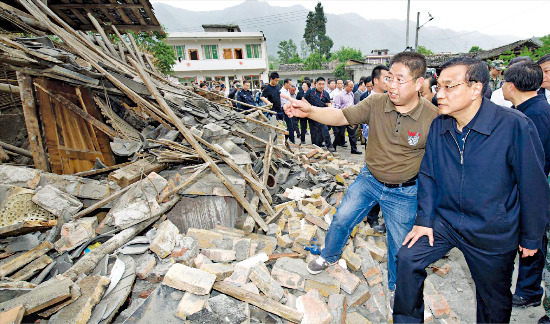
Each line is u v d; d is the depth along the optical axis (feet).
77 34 14.65
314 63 200.95
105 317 5.90
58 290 5.74
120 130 11.91
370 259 8.58
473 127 4.60
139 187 8.94
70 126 11.06
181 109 13.19
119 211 8.13
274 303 6.43
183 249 7.84
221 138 11.55
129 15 21.34
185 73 100.48
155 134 12.84
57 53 10.71
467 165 4.76
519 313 7.21
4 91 13.66
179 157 10.46
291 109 7.23
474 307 7.46
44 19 13.23
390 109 6.07
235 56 101.04
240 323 5.89
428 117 5.78
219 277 6.98
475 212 4.79
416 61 5.28
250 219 9.70
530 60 8.82
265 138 16.62
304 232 9.02
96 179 10.48
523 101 7.71
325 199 12.63
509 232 4.66
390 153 6.15
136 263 7.35
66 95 11.02
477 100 4.62
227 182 9.33
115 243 7.64
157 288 6.54
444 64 4.67
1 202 7.55
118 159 12.37
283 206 11.12
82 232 7.73
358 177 7.17
